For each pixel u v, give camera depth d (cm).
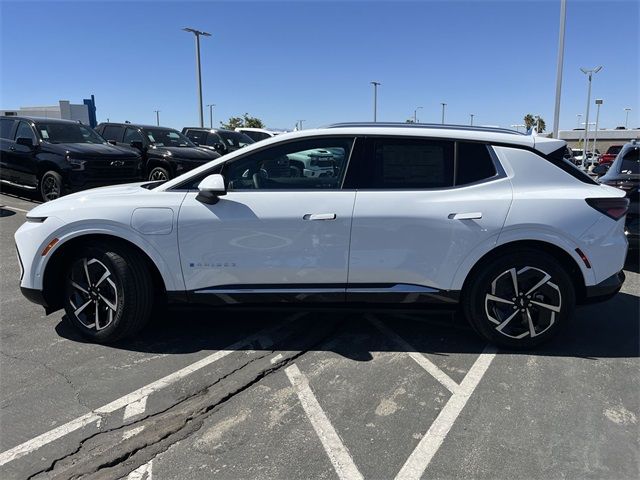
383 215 371
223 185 363
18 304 487
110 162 1031
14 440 278
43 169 1023
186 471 255
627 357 383
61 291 410
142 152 1323
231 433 287
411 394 329
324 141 384
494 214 369
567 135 6531
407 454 269
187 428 291
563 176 384
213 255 377
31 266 388
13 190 1198
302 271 378
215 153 1430
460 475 254
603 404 318
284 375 354
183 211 374
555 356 384
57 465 259
